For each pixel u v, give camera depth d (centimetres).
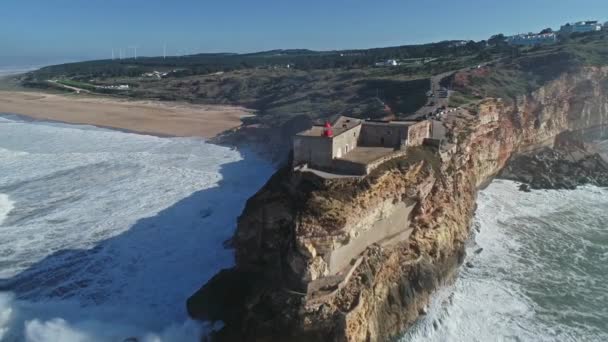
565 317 3678
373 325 3228
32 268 4138
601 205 6141
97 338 3275
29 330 3325
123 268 4169
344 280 3139
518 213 5822
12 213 5334
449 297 3919
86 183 6444
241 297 3466
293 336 3002
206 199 5791
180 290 3841
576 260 4628
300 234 3022
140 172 6969
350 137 3975
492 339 3406
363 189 3366
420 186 3894
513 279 4244
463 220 4800
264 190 3841
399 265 3694
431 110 6644
